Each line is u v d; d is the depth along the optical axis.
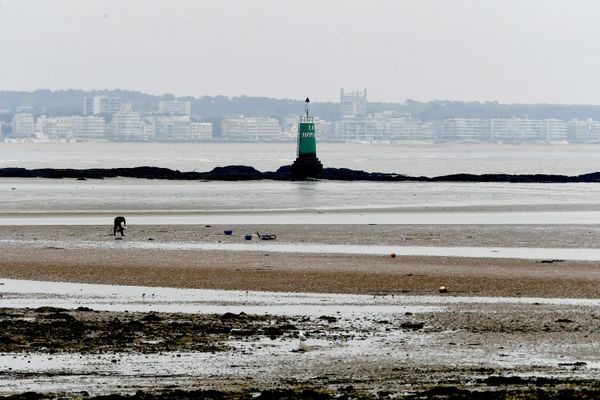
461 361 118.31
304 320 140.50
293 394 101.81
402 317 142.75
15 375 110.38
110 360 117.12
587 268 188.75
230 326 135.62
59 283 171.25
